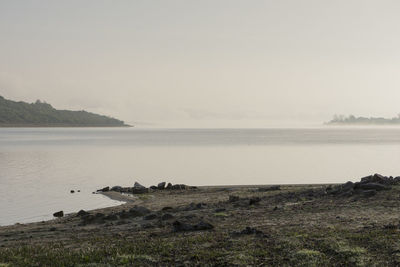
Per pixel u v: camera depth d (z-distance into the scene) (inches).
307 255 694.5
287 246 754.8
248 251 733.9
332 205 1219.2
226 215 1153.4
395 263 641.0
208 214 1192.2
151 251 757.9
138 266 674.2
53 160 4175.7
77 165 3661.4
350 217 1015.6
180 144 7839.6
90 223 1191.6
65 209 1620.3
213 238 840.3
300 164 3718.0
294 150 5802.2
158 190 2139.5
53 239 949.8
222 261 687.1
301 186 2022.6
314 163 3804.1
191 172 3120.1
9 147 6638.8
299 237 817.5
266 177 2770.7
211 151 5644.7
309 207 1213.7
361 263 645.9
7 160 4116.6
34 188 2218.3
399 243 729.6
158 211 1368.1
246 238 832.9
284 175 2874.0
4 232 1102.4
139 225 1075.9
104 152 5492.1
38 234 1037.2
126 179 2701.8
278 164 3737.7
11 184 2368.4
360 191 1380.4
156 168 3435.0
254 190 1927.9
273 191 1819.6
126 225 1094.4
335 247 730.2
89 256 731.4
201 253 733.9
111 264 684.1
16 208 1631.4
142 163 3902.6
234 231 903.1
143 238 888.9
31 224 1267.2
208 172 3112.7
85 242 876.6
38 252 791.1
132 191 2082.9
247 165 3663.9
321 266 645.3
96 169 3329.2
